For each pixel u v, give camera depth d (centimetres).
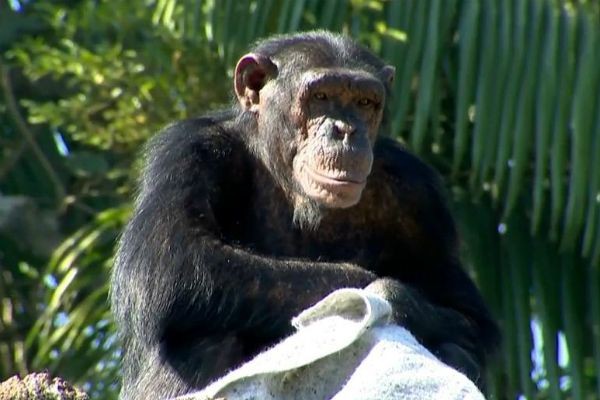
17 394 659
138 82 1609
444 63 1524
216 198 977
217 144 998
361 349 728
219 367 891
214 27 1569
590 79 1480
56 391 661
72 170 1862
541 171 1451
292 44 1013
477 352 930
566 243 1463
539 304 1502
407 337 734
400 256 995
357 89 963
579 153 1460
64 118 1661
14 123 1956
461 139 1477
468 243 1509
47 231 1831
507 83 1481
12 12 2002
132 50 1720
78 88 1977
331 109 966
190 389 894
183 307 905
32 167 1945
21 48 1884
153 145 1028
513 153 1467
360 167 937
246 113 1013
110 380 1605
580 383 1479
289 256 998
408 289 906
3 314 1845
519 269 1513
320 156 943
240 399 715
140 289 926
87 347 1627
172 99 1608
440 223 1001
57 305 1620
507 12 1496
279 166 991
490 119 1476
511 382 1488
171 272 914
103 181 1872
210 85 1600
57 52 1683
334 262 977
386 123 1025
